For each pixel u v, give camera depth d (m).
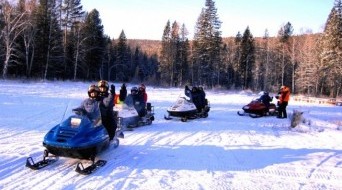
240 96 41.03
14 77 39.53
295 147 11.98
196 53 64.88
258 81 82.56
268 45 81.94
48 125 13.01
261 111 20.22
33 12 47.59
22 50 47.59
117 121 10.52
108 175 7.68
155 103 25.22
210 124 16.48
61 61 52.38
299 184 8.04
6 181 6.89
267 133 14.69
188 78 70.62
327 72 63.78
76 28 54.28
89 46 57.38
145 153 9.89
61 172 7.68
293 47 70.44
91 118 8.75
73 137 7.84
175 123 16.23
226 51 84.75
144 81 65.00
